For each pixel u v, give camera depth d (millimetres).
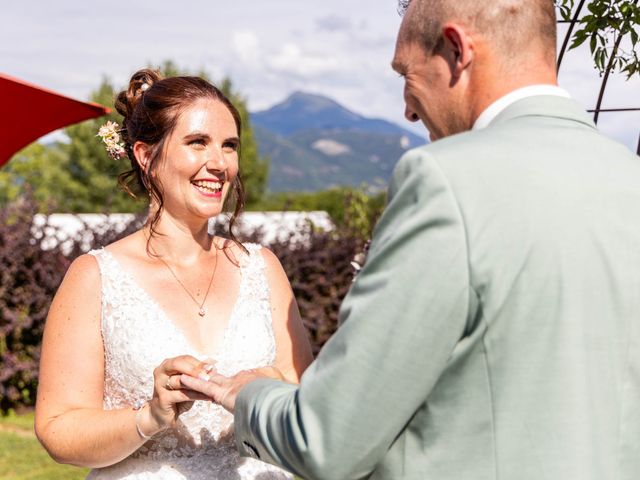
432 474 1514
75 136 40281
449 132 1706
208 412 2512
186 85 2527
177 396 2154
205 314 2572
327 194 26625
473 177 1489
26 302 8312
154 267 2576
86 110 6422
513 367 1464
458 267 1448
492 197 1479
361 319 1501
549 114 1620
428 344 1458
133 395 2467
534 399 1462
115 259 2553
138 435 2285
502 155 1524
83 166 40156
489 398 1477
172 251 2598
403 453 1549
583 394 1462
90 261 2545
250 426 1703
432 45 1662
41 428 2400
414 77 1703
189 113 2480
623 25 2656
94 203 39875
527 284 1462
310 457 1530
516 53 1617
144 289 2533
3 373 8227
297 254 8531
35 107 6246
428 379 1479
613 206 1540
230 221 2752
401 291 1468
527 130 1585
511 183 1496
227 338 2564
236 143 2564
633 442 1506
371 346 1481
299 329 2783
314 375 1565
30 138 6516
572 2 2725
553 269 1471
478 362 1480
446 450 1506
